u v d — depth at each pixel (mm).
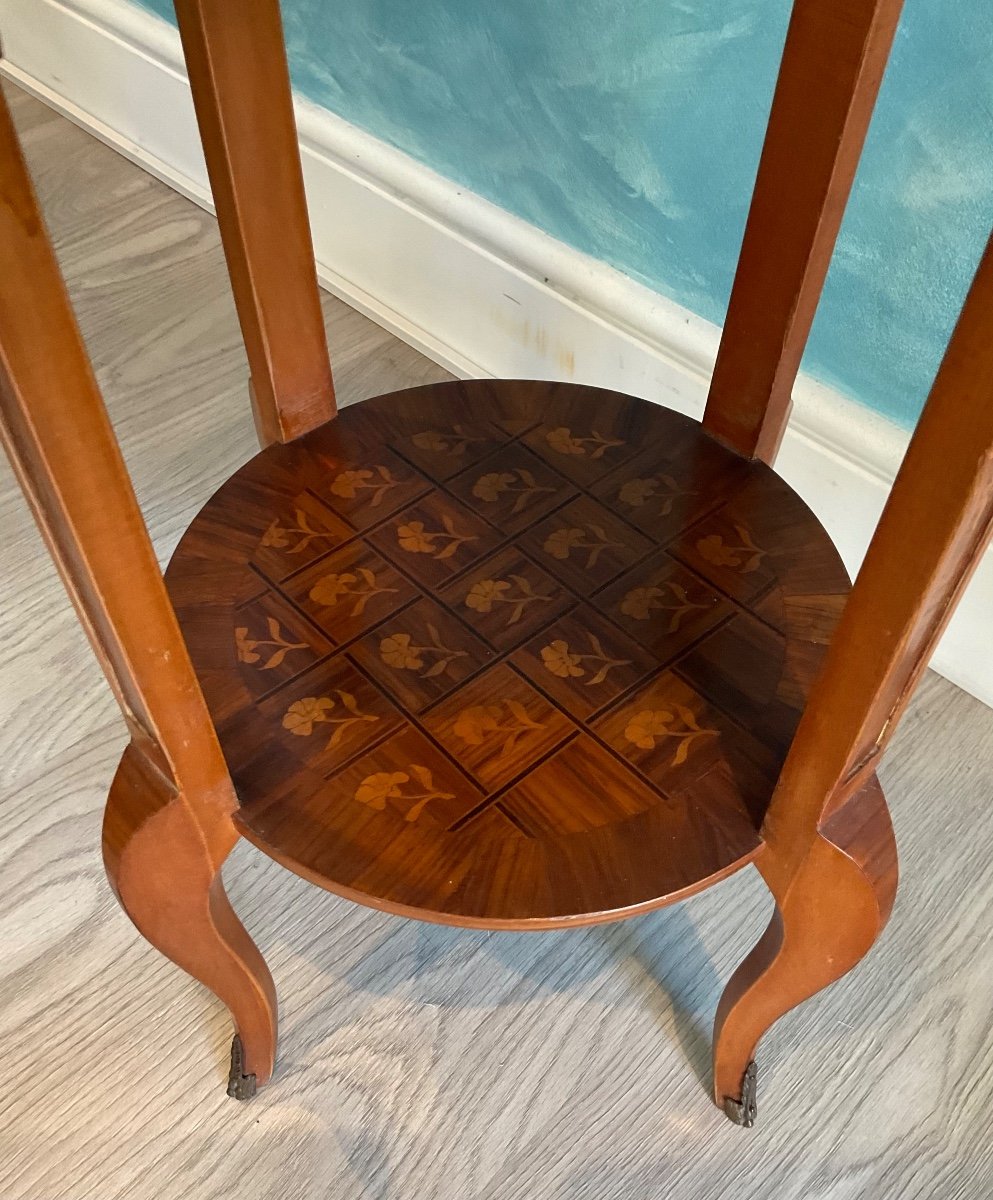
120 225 1367
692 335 952
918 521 371
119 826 532
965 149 714
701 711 594
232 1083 751
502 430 739
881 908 530
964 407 334
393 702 598
